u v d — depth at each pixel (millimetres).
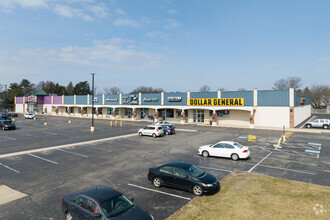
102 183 13273
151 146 24219
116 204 8219
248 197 10906
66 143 25734
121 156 19781
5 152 21266
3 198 11234
